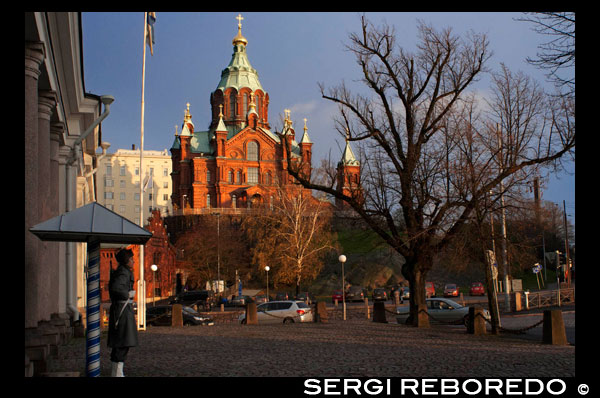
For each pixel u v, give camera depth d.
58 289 18.36
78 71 17.81
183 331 25.47
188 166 108.25
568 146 21.28
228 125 114.19
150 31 30.16
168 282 77.62
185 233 95.25
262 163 106.38
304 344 18.05
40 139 14.16
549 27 12.05
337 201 31.55
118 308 10.25
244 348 16.88
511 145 23.02
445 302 29.14
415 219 26.61
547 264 87.88
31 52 10.76
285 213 65.81
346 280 79.06
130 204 151.88
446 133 25.19
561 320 17.98
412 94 26.67
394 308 42.12
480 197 23.69
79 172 29.16
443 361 13.50
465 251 26.69
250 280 84.25
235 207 104.00
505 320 31.97
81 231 9.32
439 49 26.19
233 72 116.31
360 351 15.83
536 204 28.75
